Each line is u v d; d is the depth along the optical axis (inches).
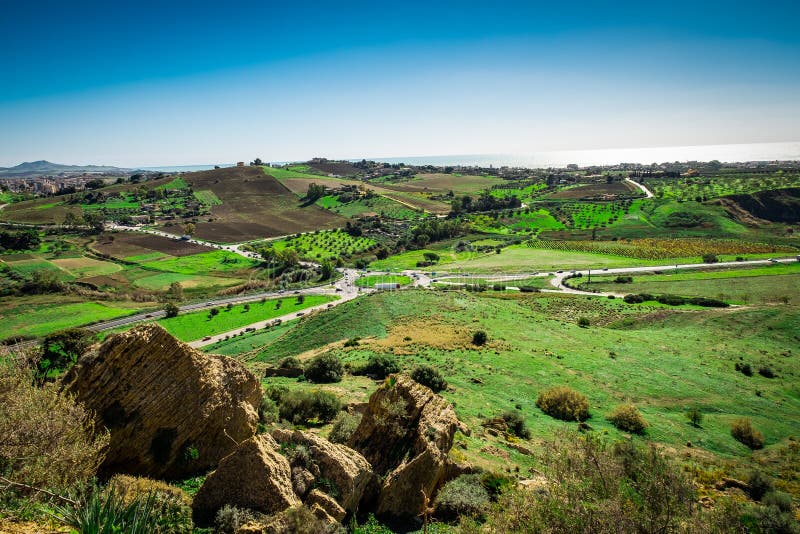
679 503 493.4
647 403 1823.3
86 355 700.0
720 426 1654.8
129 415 692.1
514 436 1272.1
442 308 3265.3
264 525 490.9
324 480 614.5
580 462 542.3
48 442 483.8
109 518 366.3
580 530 448.8
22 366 589.3
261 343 3730.3
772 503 993.5
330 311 3745.1
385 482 695.1
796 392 2073.1
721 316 3319.4
